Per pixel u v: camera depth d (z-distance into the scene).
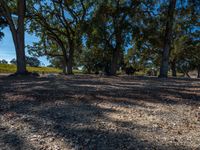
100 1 24.34
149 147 3.18
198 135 3.70
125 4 23.92
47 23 28.16
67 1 26.31
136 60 44.19
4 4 17.80
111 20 24.95
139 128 4.00
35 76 18.00
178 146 3.23
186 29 30.47
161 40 23.70
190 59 46.88
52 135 3.58
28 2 25.67
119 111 5.26
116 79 16.28
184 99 7.07
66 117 4.63
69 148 3.10
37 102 6.12
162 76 21.70
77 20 27.95
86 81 13.34
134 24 23.58
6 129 3.85
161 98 7.17
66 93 7.76
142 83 12.87
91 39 24.81
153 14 23.39
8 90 8.41
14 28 18.11
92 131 3.79
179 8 22.16
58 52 32.41
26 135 3.57
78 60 53.81
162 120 4.55
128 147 3.16
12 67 74.25
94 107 5.63
